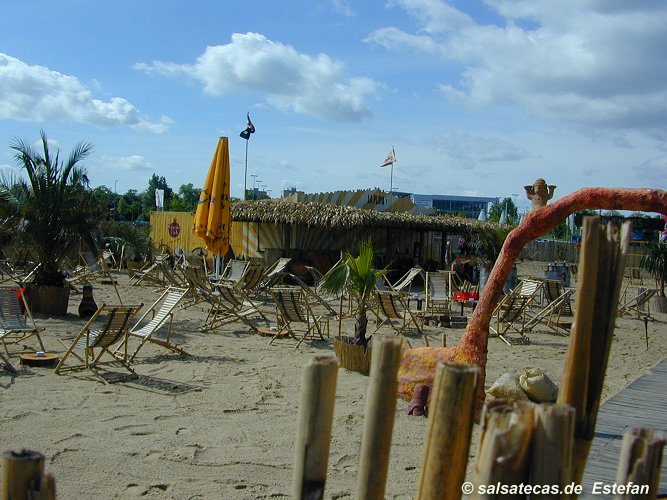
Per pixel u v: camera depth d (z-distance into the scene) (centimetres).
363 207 2431
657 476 193
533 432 187
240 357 890
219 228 1505
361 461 220
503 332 1131
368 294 842
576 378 227
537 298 1852
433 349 668
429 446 201
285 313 1012
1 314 837
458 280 1816
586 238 228
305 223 1988
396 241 2411
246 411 638
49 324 1071
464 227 2239
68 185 1192
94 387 698
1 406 611
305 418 218
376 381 217
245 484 462
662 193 520
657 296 1756
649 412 649
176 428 576
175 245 2609
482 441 190
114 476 465
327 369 218
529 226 596
